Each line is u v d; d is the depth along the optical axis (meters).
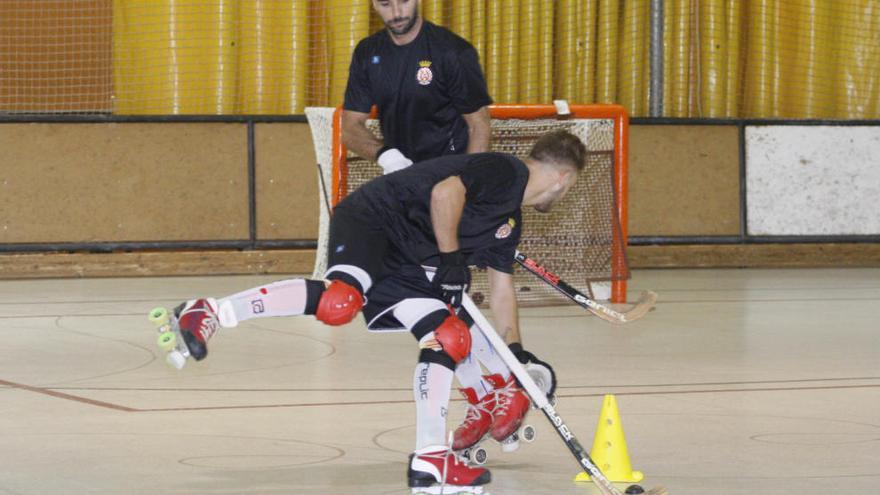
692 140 26.34
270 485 7.72
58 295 20.94
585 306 8.69
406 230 7.85
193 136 24.91
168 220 24.88
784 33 27.61
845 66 27.75
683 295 20.92
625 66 27.02
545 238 19.59
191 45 25.56
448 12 26.47
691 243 26.47
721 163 26.45
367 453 8.70
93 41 28.12
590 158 19.41
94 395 11.23
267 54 25.88
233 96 25.89
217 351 14.30
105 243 24.67
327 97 26.34
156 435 9.35
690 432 9.48
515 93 26.53
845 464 8.33
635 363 13.23
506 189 7.96
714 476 7.99
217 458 8.52
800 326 16.56
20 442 9.06
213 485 7.71
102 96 28.09
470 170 7.89
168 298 20.33
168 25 25.47
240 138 25.03
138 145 24.72
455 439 8.27
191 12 25.50
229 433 9.42
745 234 26.59
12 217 24.36
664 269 26.33
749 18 27.75
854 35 27.70
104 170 24.62
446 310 7.79
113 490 7.58
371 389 11.55
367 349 14.48
